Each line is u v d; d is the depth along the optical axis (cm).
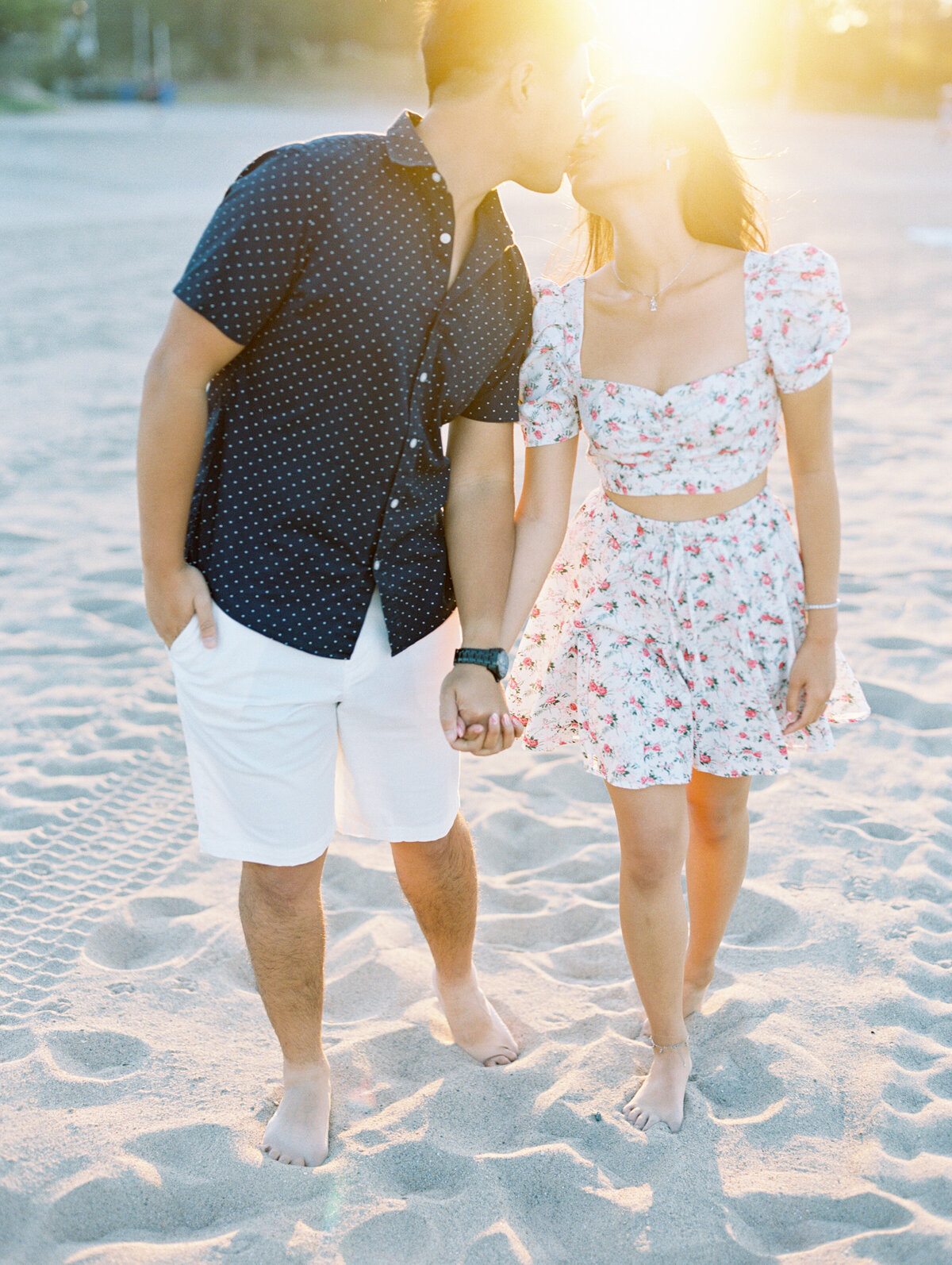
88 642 456
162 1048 245
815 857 311
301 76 7138
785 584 223
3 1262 193
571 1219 203
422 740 219
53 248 1473
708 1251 196
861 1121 223
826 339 207
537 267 1236
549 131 193
